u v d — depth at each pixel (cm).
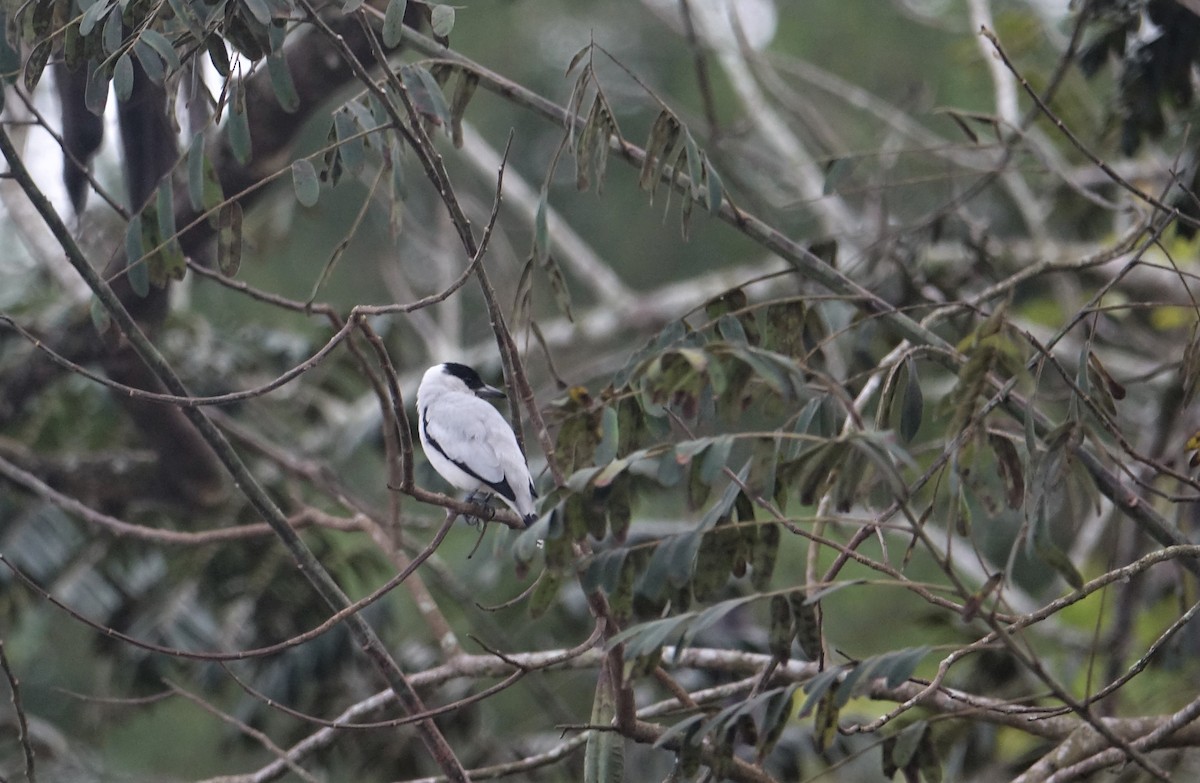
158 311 1235
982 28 877
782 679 954
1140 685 1402
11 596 1414
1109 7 1152
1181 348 1527
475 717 1402
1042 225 1652
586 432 812
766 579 695
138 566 1458
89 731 1845
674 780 796
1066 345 1653
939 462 705
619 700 779
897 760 707
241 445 1394
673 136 869
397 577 827
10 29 857
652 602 707
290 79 810
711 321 830
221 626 1423
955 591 654
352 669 1438
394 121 755
